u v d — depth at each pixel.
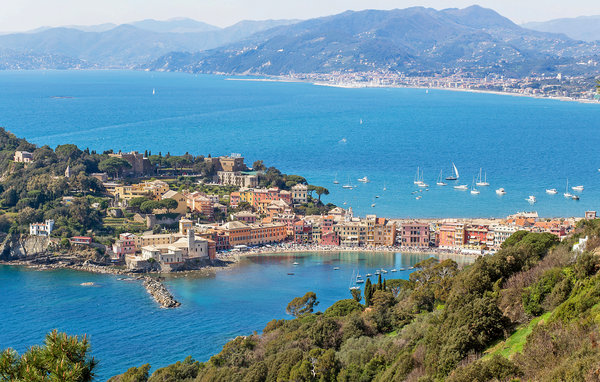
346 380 193.00
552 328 151.75
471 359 161.50
